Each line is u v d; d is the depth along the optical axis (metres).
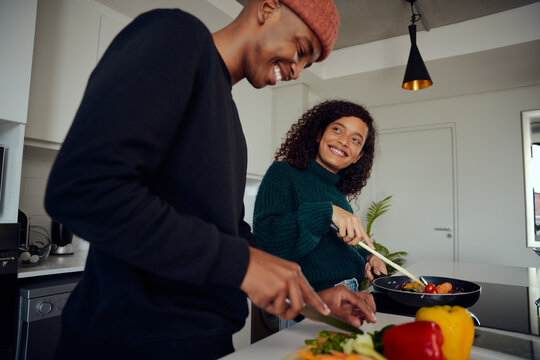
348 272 1.13
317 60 0.66
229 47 0.60
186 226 0.40
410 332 0.46
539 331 0.69
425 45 2.88
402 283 1.08
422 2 2.50
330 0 0.60
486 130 3.62
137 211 0.37
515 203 3.45
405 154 4.02
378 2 2.52
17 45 1.50
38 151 1.84
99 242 0.37
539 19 2.49
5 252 1.34
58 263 1.65
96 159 0.35
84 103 0.38
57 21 1.77
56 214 0.37
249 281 0.42
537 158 3.37
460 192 3.71
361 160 1.39
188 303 0.51
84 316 0.51
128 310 0.48
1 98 1.44
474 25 2.71
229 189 0.51
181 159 0.48
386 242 4.04
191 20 0.47
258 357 0.53
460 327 0.49
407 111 4.03
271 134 3.51
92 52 1.92
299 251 0.96
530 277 1.44
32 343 1.33
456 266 1.78
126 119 0.37
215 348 0.54
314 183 1.19
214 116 0.50
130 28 0.49
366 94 3.75
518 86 3.46
